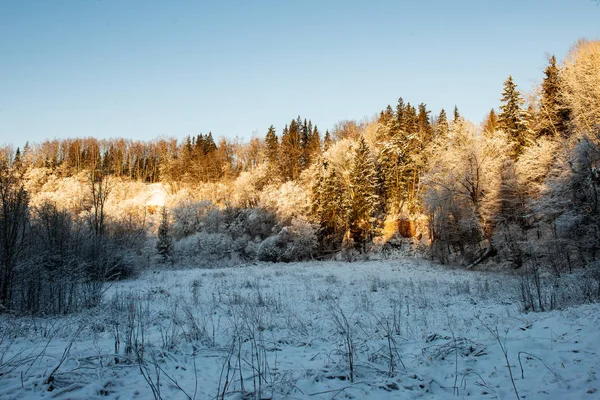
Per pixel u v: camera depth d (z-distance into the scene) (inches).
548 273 864.9
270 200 1926.7
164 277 1087.0
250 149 3297.2
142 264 1440.7
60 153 3503.9
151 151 3715.6
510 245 1154.0
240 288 803.4
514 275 969.5
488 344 279.3
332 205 1742.1
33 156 3053.6
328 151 2256.4
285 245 1739.7
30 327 396.2
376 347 296.7
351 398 193.2
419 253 1573.6
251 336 336.2
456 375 217.9
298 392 201.6
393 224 1790.1
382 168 1968.5
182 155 3137.3
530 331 311.6
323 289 762.8
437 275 1084.5
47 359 244.2
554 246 903.1
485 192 1283.2
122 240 1285.7
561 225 845.2
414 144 1882.4
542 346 260.7
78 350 277.0
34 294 533.3
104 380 206.8
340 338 344.8
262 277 1056.8
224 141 3361.2
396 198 1856.5
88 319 422.9
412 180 1860.2
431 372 229.8
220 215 2052.2
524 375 212.1
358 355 275.7
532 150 1190.9
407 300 583.8
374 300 615.2
